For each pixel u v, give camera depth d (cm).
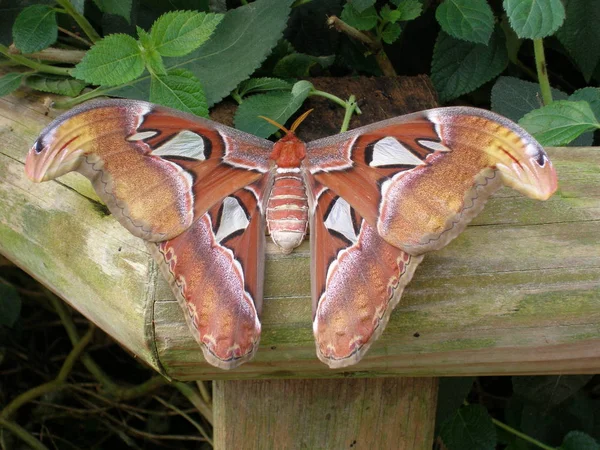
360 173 51
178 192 51
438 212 49
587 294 52
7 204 58
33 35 65
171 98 61
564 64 78
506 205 53
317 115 65
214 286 51
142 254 52
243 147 52
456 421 71
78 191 56
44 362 101
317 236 51
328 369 53
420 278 52
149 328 51
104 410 96
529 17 62
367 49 74
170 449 101
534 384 72
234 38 65
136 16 70
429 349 53
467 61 71
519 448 77
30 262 58
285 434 58
